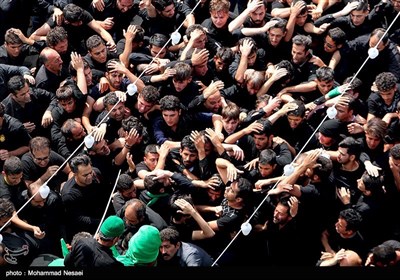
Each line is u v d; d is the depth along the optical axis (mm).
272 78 15297
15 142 14930
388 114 15039
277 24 15672
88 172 13922
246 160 14680
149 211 13625
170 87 15281
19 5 16875
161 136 14844
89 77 15422
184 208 13648
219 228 13805
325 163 13891
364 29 16219
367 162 14195
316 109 14898
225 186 14023
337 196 14227
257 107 14977
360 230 13953
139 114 15234
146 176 13891
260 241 13914
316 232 14094
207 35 15852
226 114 14469
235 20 15992
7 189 14070
